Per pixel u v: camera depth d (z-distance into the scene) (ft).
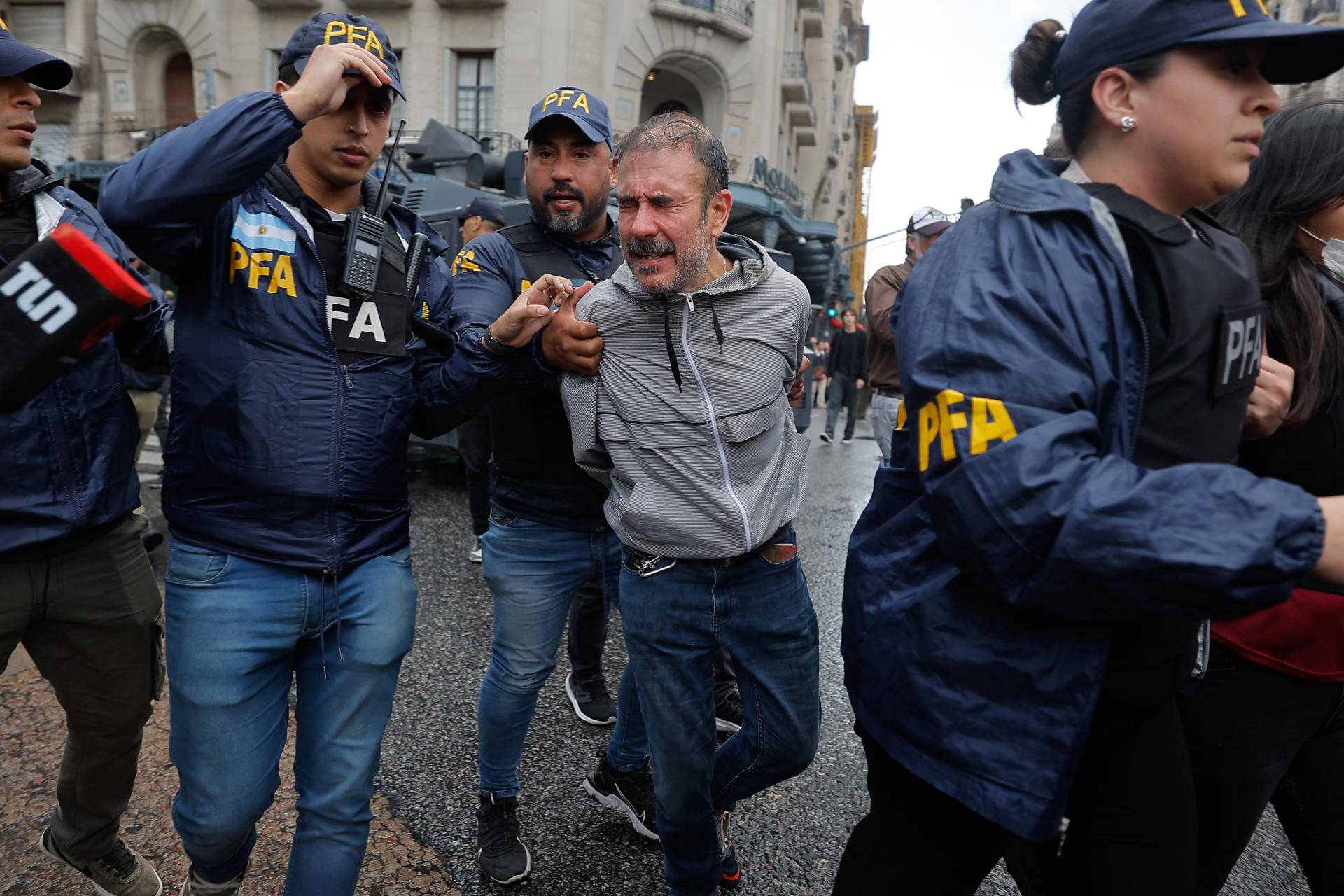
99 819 6.30
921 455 3.55
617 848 7.68
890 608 3.97
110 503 5.82
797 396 6.64
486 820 7.19
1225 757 5.05
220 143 4.57
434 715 9.98
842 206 139.95
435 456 26.08
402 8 71.26
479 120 72.59
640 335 5.76
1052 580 3.23
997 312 3.45
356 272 5.29
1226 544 3.02
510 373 6.09
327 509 5.28
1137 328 3.53
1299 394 4.61
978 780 3.66
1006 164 3.91
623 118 74.13
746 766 6.54
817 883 7.34
